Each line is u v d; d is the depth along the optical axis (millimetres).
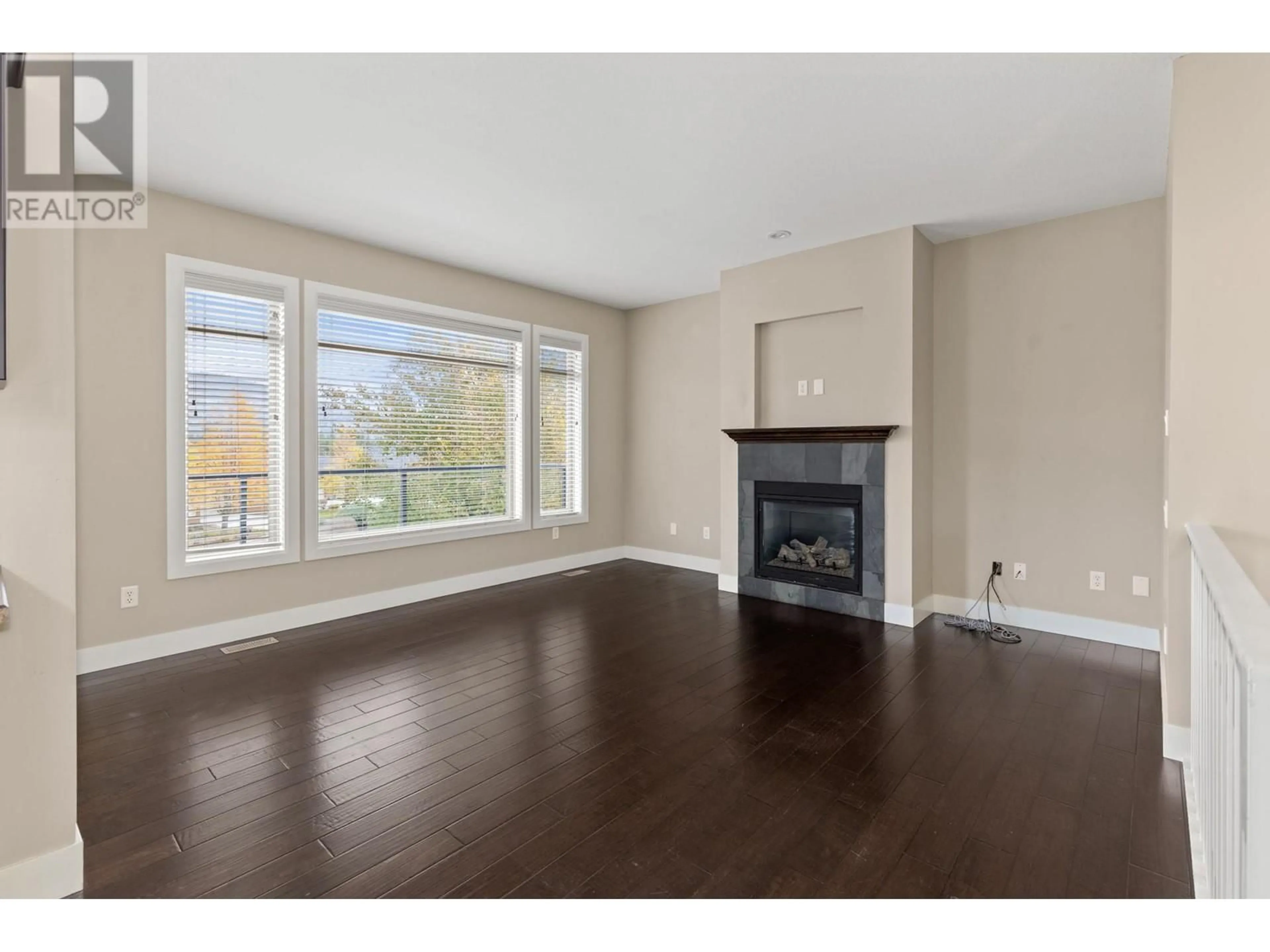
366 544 4270
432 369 4699
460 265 4734
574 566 5809
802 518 4680
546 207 3588
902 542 4027
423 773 2205
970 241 4102
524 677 3129
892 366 4023
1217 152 2105
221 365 3619
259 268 3719
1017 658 3398
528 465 5379
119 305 3227
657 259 4590
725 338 4898
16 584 1530
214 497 3617
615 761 2291
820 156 2979
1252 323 2068
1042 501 3867
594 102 2504
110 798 2033
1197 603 1963
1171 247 2254
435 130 2711
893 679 3098
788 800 2037
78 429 3119
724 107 2545
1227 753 1144
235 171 3100
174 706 2754
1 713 1510
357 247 4188
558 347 5633
